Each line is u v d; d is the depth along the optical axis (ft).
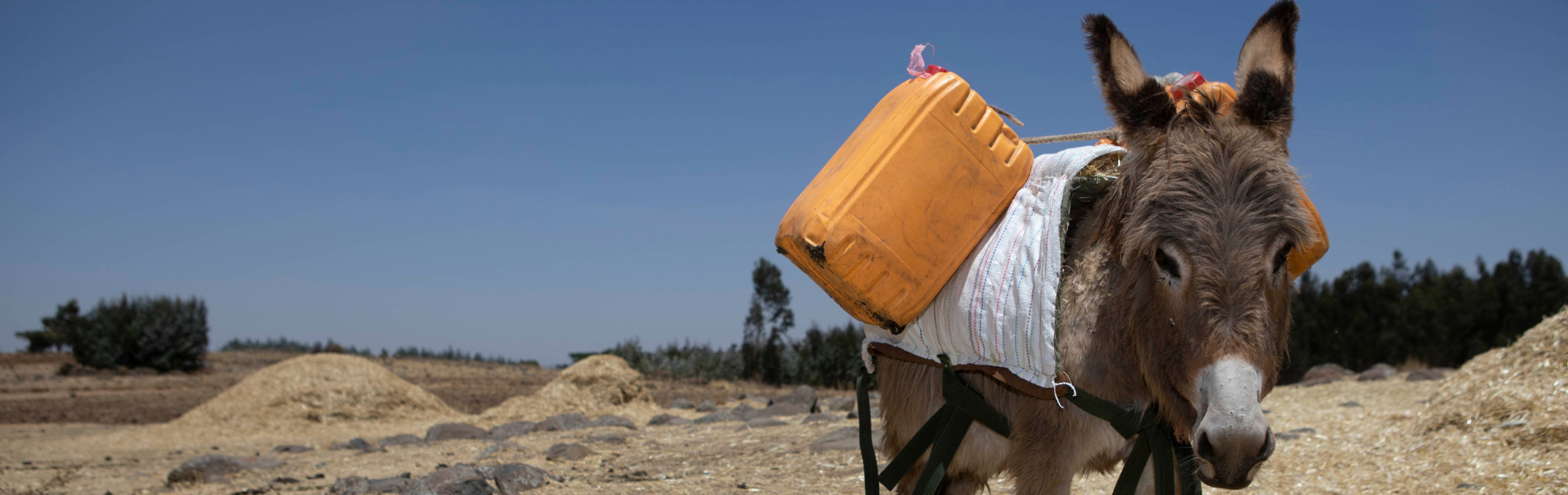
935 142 8.47
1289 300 7.72
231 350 134.00
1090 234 8.32
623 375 48.01
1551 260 58.95
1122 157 8.59
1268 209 6.91
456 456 28.40
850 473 18.71
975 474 9.78
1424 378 35.73
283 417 43.21
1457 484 14.33
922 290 8.46
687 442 27.50
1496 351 20.94
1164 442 7.86
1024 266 8.12
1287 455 18.29
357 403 45.62
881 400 10.43
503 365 123.44
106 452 36.27
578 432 32.76
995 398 8.48
